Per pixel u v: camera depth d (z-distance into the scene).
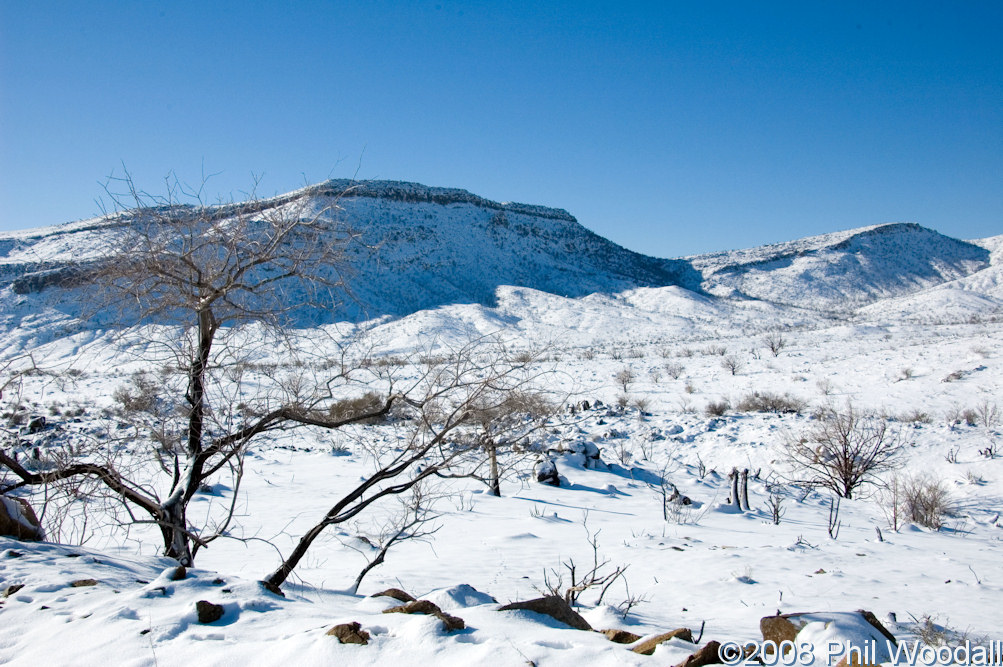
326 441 18.05
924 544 9.98
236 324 5.25
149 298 4.98
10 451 8.04
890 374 30.14
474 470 5.18
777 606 5.61
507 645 2.79
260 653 2.80
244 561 7.02
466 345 5.09
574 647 2.85
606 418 24.12
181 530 5.20
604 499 13.52
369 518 9.65
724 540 9.42
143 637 3.00
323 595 4.62
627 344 76.62
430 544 8.44
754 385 32.31
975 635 4.30
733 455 19.52
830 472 16.45
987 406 20.72
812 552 8.47
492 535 9.20
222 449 5.40
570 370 41.09
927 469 16.72
